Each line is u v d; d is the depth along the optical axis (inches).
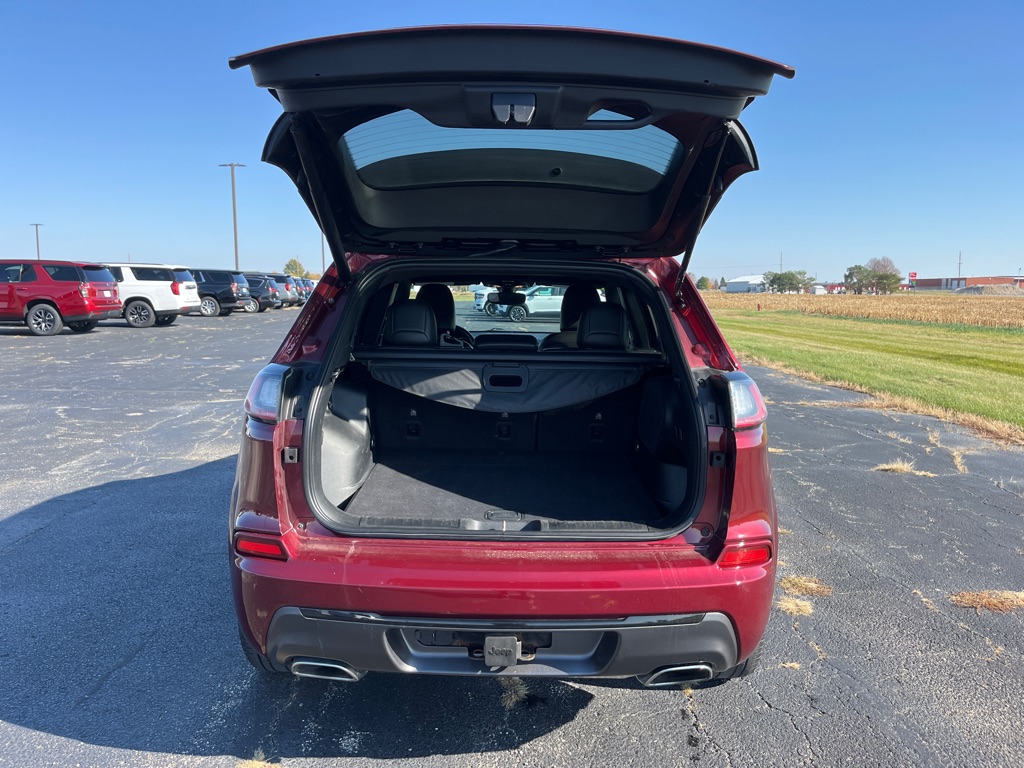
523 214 94.1
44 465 209.0
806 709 96.0
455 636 75.6
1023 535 163.3
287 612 73.7
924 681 102.9
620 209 93.7
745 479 76.9
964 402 339.9
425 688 100.7
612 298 135.0
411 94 66.2
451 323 135.6
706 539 77.7
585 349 110.4
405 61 62.6
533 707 96.6
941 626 119.4
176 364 444.8
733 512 76.4
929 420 300.5
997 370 490.3
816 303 2097.7
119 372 405.7
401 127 78.0
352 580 71.7
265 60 64.4
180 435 249.0
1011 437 265.3
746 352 581.3
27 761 82.7
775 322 1157.1
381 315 124.0
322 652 74.3
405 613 72.1
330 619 73.2
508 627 72.5
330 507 78.9
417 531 75.2
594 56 62.2
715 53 63.3
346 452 95.5
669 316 92.0
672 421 93.4
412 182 89.7
